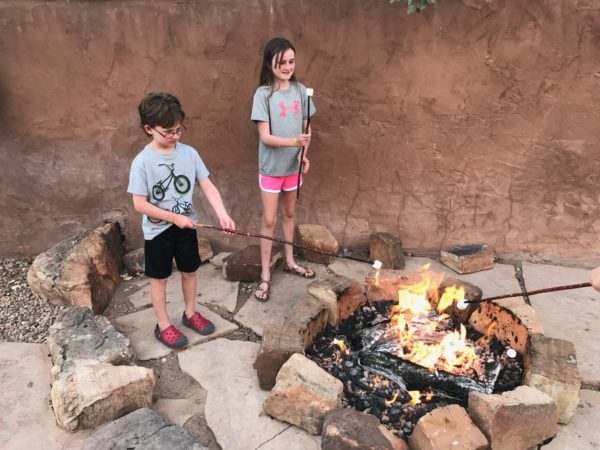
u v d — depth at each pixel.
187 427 2.18
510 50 2.94
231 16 2.93
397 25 2.93
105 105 3.10
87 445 1.92
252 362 2.51
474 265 3.22
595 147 3.08
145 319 2.82
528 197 3.24
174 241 2.45
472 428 1.92
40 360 2.53
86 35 2.95
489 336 2.57
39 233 3.37
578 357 2.53
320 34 2.96
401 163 3.24
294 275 3.20
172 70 3.04
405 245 3.44
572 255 3.32
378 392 2.27
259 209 3.36
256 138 3.18
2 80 3.02
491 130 3.12
